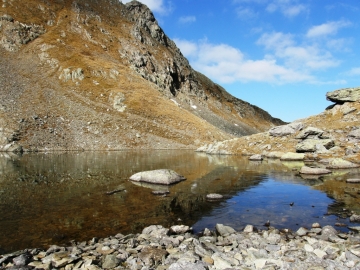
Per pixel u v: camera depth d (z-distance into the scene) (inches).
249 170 1156.5
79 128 2824.8
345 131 1620.3
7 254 359.3
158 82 5383.9
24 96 2984.7
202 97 7445.9
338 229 455.5
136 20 6894.7
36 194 716.0
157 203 631.8
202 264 307.9
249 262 326.0
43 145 2389.3
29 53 4050.2
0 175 1022.4
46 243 407.2
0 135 2301.9
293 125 1914.4
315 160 1429.6
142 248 369.1
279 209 580.4
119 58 5032.0
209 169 1200.8
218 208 591.8
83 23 5300.2
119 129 3051.2
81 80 3722.9
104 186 824.3
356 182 830.5
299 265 312.8
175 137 3292.3
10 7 4660.4
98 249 371.9
